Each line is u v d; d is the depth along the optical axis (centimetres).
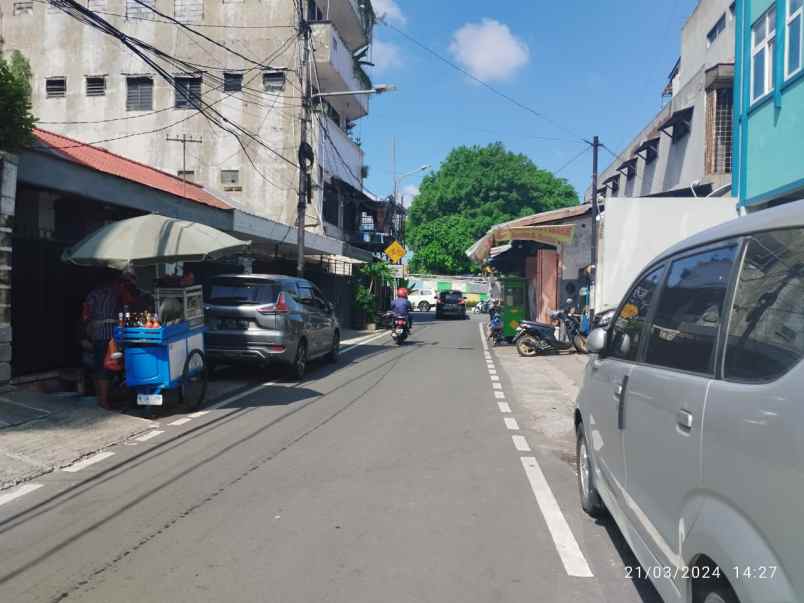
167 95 2625
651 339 371
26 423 752
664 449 310
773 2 1301
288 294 1225
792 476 201
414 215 6419
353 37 3234
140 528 482
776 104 1259
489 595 383
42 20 2669
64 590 384
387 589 388
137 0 1268
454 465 663
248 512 517
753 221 281
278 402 1008
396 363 1566
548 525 496
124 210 1202
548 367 1532
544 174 6225
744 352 254
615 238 1650
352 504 538
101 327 855
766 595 206
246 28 2592
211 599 373
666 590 300
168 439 762
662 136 2630
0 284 844
